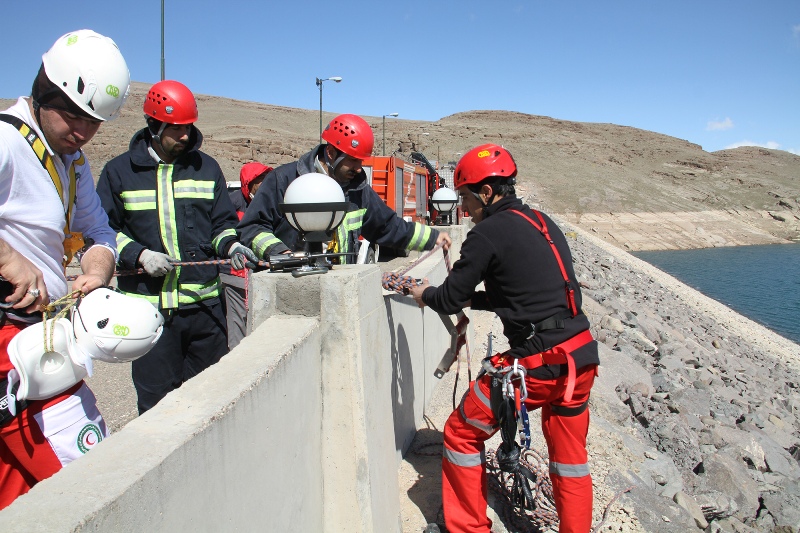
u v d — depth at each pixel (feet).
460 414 10.78
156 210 12.34
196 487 5.43
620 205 335.06
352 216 12.66
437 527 11.55
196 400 6.10
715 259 245.65
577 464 10.62
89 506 4.24
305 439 8.22
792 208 379.35
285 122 345.92
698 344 56.59
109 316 7.22
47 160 7.43
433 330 18.03
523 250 10.18
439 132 417.49
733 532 19.71
